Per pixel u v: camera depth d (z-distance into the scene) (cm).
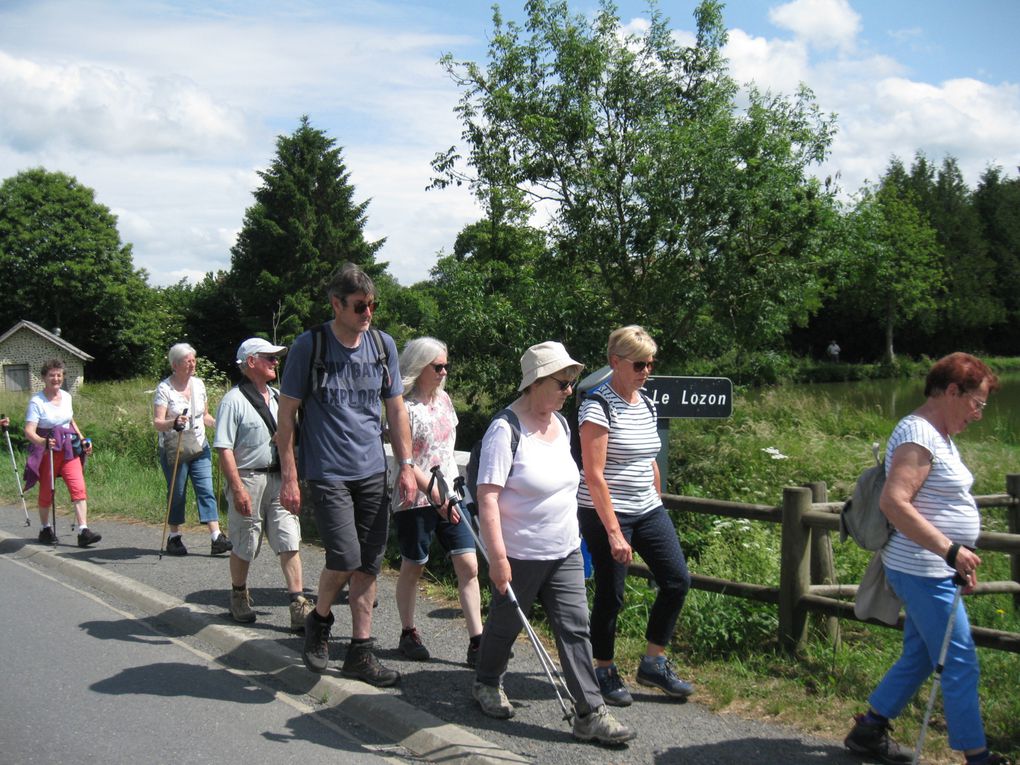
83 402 1816
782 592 497
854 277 1298
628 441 431
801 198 1173
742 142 1170
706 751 394
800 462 1102
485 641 426
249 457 568
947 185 6575
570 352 1197
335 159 5606
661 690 463
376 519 469
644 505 442
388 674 468
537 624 570
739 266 1188
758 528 757
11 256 5388
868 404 2459
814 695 454
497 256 1384
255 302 5394
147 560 758
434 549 698
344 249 5547
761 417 1459
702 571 679
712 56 1309
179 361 780
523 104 1323
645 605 565
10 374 4794
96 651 541
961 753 388
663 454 625
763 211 1166
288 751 406
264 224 5306
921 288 5484
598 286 1293
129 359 5653
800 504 491
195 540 845
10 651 540
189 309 5762
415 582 513
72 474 818
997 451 1252
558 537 407
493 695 431
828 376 4859
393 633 559
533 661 509
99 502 1015
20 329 4806
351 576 472
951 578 359
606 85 1320
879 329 6097
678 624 542
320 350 457
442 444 523
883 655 508
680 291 1202
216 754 401
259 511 570
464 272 1223
